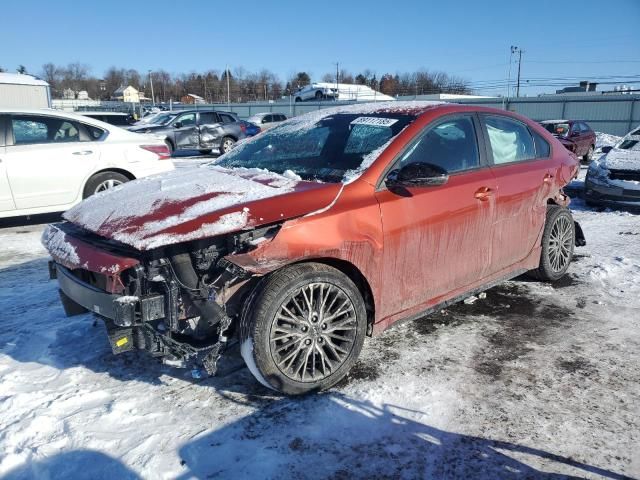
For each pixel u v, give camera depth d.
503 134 4.18
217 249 2.82
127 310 2.67
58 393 3.01
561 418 2.80
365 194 3.14
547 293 4.59
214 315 2.73
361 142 3.55
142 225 2.77
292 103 48.69
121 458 2.49
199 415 2.82
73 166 6.86
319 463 2.47
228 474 2.39
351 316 3.09
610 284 4.79
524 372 3.26
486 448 2.57
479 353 3.50
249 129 19.86
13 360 3.41
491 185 3.79
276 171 3.64
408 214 3.26
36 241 6.46
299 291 2.88
